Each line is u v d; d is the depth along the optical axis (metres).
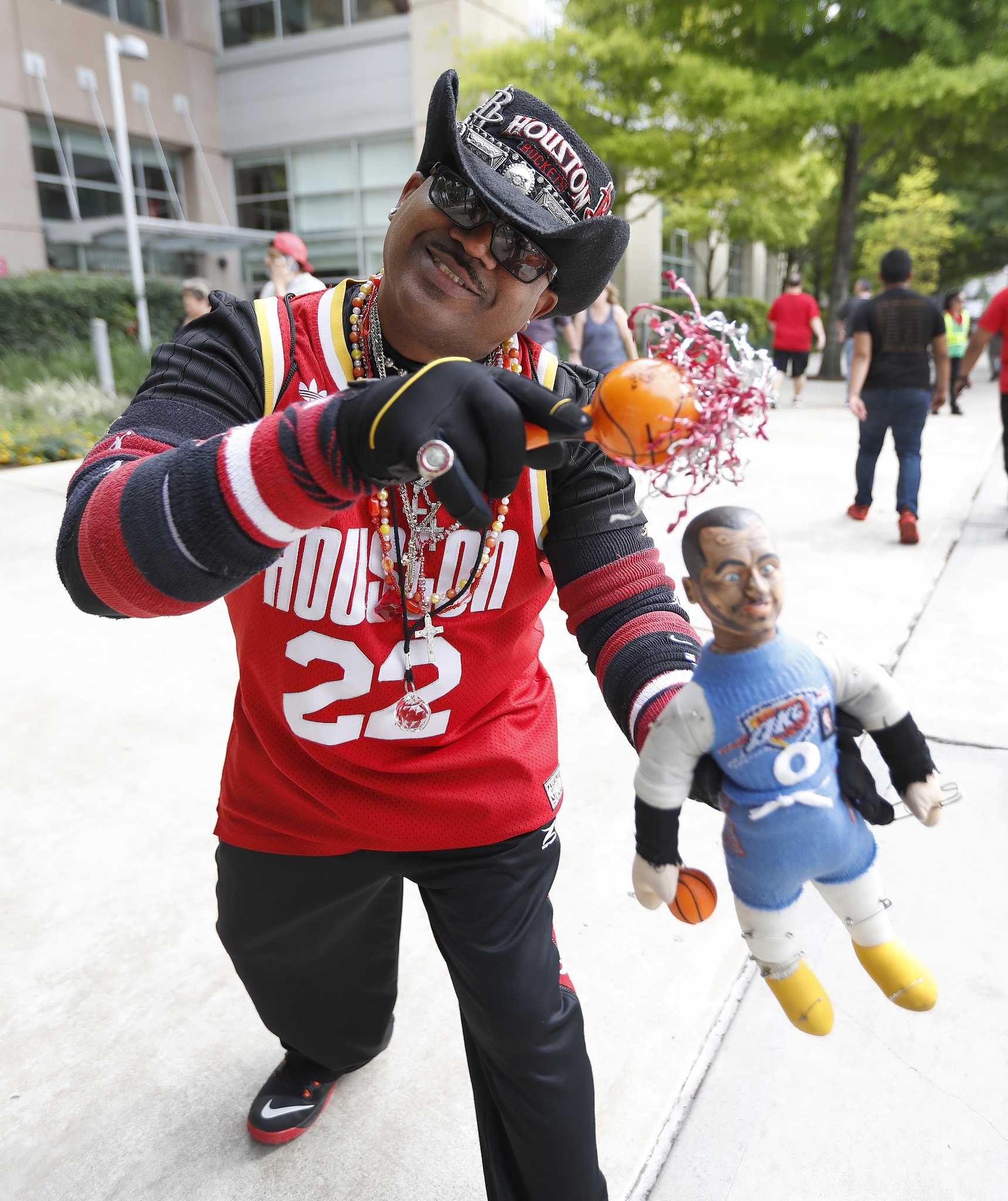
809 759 0.94
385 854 1.36
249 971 1.58
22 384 10.85
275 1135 1.79
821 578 4.79
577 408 0.86
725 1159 1.75
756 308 24.69
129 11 17.89
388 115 17.92
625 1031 2.03
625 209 18.12
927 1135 1.79
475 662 1.30
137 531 0.94
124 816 2.88
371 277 1.27
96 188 17.78
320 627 1.23
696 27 15.70
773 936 1.00
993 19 14.50
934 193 26.02
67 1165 1.78
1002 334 6.07
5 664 3.96
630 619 1.28
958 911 2.37
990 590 4.62
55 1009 2.15
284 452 0.90
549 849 1.40
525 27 18.61
